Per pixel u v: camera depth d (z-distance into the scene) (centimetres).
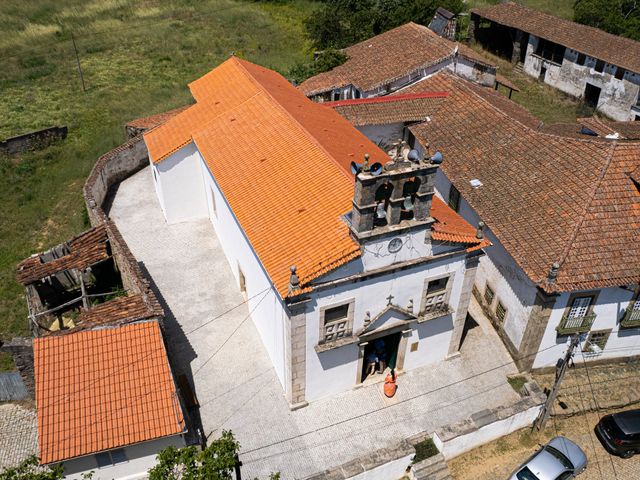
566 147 2623
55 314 2744
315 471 2044
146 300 2345
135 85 5109
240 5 7112
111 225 2861
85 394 2014
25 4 6538
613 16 5578
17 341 2242
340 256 1891
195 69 5453
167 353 2305
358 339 2133
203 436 2141
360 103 3412
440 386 2370
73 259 2734
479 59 4162
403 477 2072
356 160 2422
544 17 5341
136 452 1991
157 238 3153
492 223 2491
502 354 2523
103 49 5841
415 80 4072
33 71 5288
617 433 2138
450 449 2098
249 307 2656
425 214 1938
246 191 2397
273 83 3400
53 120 4472
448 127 3180
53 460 1853
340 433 2172
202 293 2789
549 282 2125
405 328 2241
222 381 2356
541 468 2027
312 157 2380
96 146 4084
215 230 3200
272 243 2080
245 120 2895
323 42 5497
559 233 2295
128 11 6681
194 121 3173
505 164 2750
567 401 2338
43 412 1958
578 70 4928
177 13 6706
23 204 3550
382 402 2291
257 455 2086
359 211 1811
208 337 2553
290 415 2225
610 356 2523
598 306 2303
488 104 3169
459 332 2416
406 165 1814
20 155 4012
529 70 5488
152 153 3086
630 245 2261
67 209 3506
